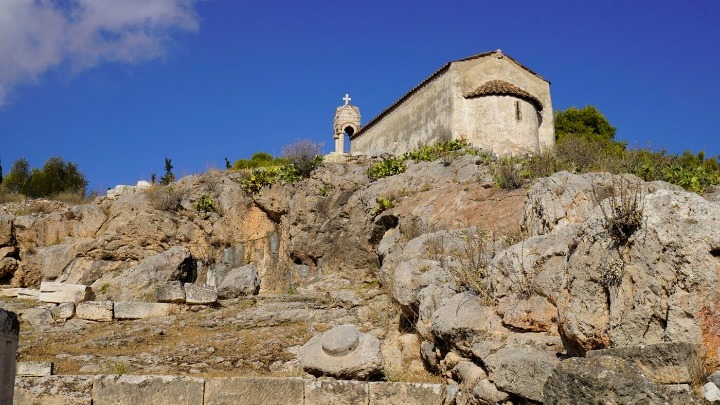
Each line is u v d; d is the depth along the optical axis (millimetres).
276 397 12625
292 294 23312
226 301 22047
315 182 28781
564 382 7852
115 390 12578
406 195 25453
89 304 20422
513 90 33719
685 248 8531
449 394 12234
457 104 33719
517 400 10297
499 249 15484
